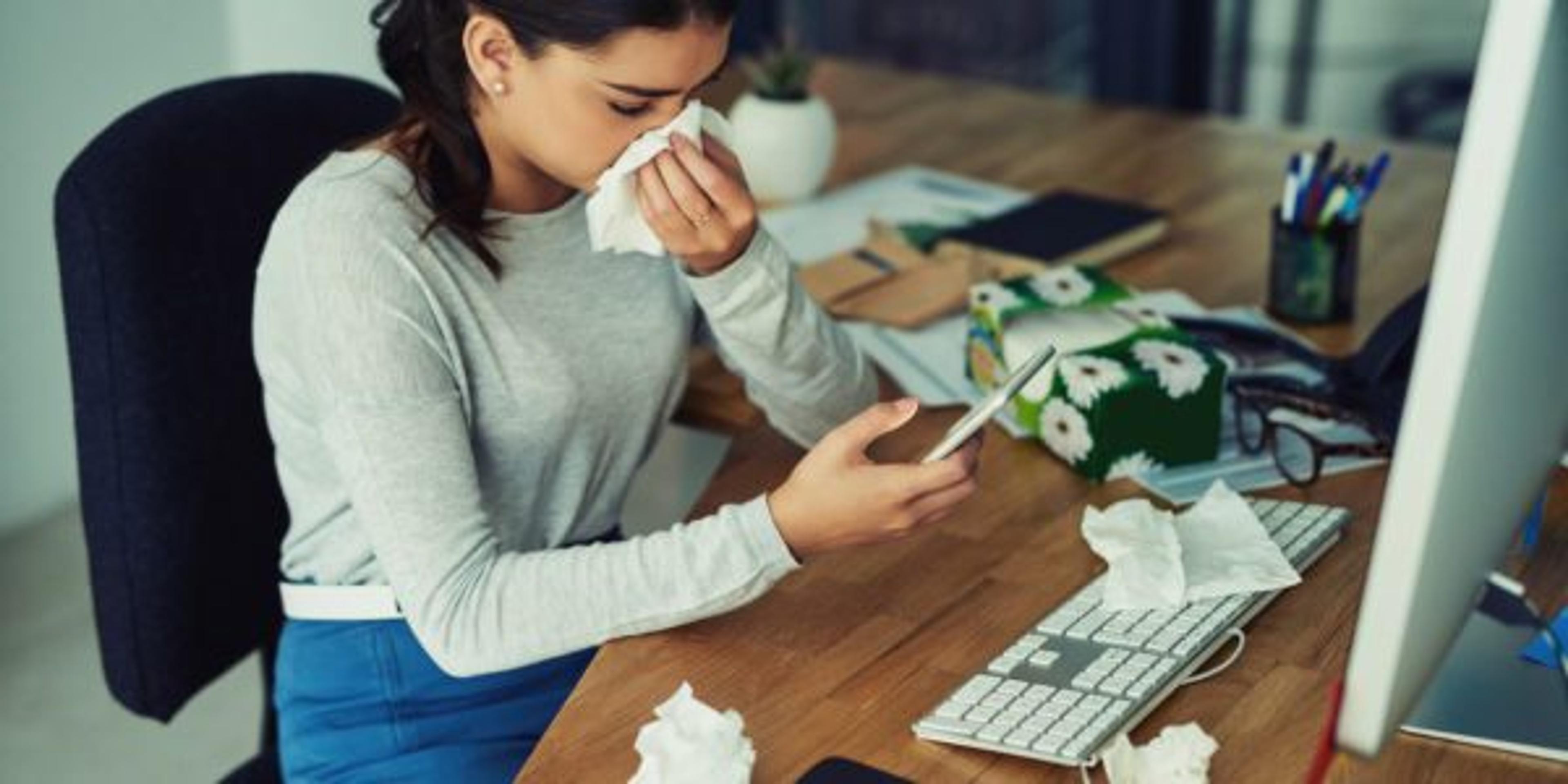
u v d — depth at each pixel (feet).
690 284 4.61
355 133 5.18
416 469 4.08
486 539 4.12
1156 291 5.80
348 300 4.09
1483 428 2.71
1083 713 3.54
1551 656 3.76
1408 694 2.86
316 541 4.60
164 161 4.71
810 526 3.94
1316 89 11.66
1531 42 2.36
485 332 4.37
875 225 6.36
